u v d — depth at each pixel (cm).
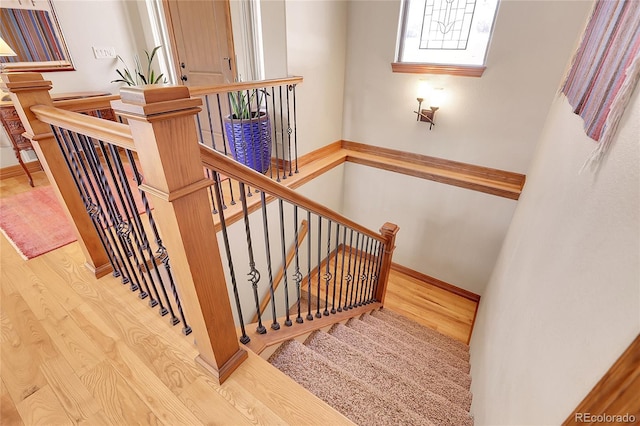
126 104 72
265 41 282
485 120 301
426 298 373
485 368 183
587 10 229
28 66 309
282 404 114
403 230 387
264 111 315
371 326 239
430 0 293
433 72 308
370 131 373
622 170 75
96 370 123
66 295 160
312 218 364
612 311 63
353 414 130
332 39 322
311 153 352
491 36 271
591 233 87
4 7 286
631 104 79
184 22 343
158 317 147
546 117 271
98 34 346
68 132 132
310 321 190
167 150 79
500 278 245
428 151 346
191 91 198
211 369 120
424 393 161
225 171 97
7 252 192
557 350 87
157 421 108
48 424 106
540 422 83
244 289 282
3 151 300
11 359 127
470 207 328
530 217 193
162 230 95
